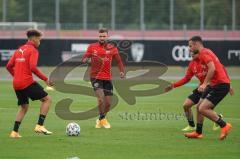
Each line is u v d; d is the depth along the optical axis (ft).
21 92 147.33
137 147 136.26
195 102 160.76
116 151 130.82
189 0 506.48
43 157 123.13
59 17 498.28
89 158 122.31
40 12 499.10
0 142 141.69
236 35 489.67
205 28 501.56
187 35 490.49
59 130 164.25
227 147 136.67
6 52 403.95
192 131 163.73
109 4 502.79
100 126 171.12
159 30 495.41
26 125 173.88
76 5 498.69
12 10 499.51
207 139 148.97
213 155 126.31
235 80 377.09
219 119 145.28
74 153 127.95
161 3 501.56
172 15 497.87
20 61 146.20
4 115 199.82
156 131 163.94
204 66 146.51
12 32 449.48
